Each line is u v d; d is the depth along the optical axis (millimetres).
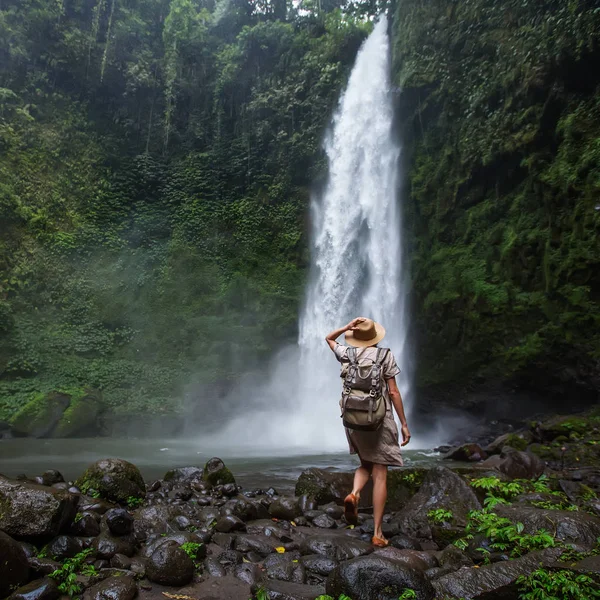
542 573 2760
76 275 20500
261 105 23922
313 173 22219
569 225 12367
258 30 24812
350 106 21453
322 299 20281
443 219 16406
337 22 23750
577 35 12625
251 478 7031
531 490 5105
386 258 18344
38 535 3256
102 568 3184
